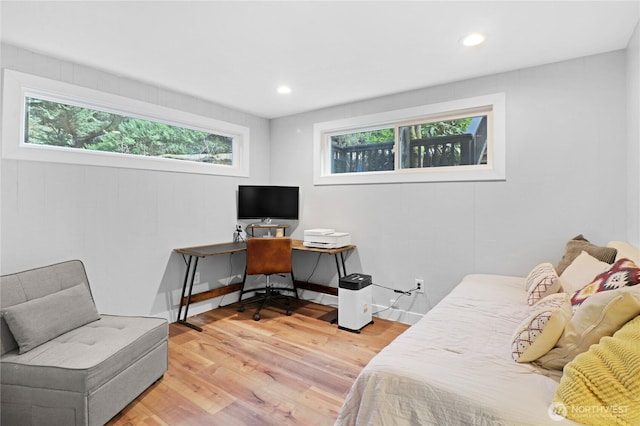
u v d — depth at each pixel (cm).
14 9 185
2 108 225
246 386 217
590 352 108
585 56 247
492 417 104
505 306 203
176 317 336
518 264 275
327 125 385
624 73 234
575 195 252
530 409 103
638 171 202
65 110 266
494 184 284
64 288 224
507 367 129
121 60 255
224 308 379
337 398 204
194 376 229
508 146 277
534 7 185
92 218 271
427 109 316
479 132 303
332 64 263
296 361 252
